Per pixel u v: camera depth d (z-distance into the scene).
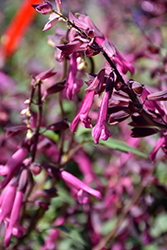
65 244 0.46
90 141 0.42
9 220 0.36
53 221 0.48
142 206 0.47
